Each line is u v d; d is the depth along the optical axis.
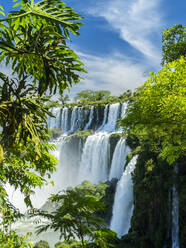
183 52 9.75
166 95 7.60
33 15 3.04
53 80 3.91
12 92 3.22
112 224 31.92
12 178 5.51
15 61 3.69
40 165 5.41
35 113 3.67
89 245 3.77
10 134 3.15
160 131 7.48
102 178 46.16
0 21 2.92
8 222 5.30
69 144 56.84
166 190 22.56
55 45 3.47
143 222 24.98
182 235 20.16
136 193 26.36
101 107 64.12
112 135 45.56
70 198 4.12
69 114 70.75
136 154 34.47
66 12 3.20
